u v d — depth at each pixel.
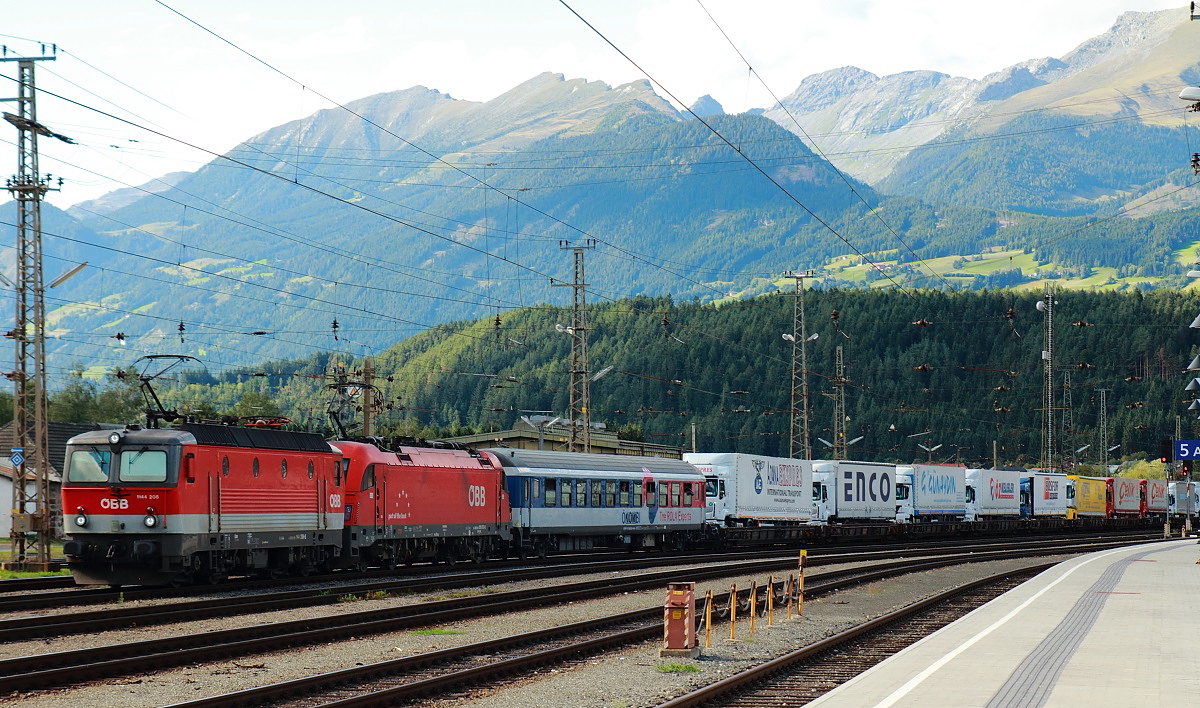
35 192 38.53
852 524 67.06
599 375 62.75
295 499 32.84
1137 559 46.47
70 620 22.30
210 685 16.48
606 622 24.20
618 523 50.59
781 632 24.16
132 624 22.33
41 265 39.09
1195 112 33.81
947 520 75.44
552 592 30.84
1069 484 88.38
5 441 69.25
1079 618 23.61
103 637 20.75
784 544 64.19
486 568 41.47
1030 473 83.94
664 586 34.91
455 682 16.70
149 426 30.98
